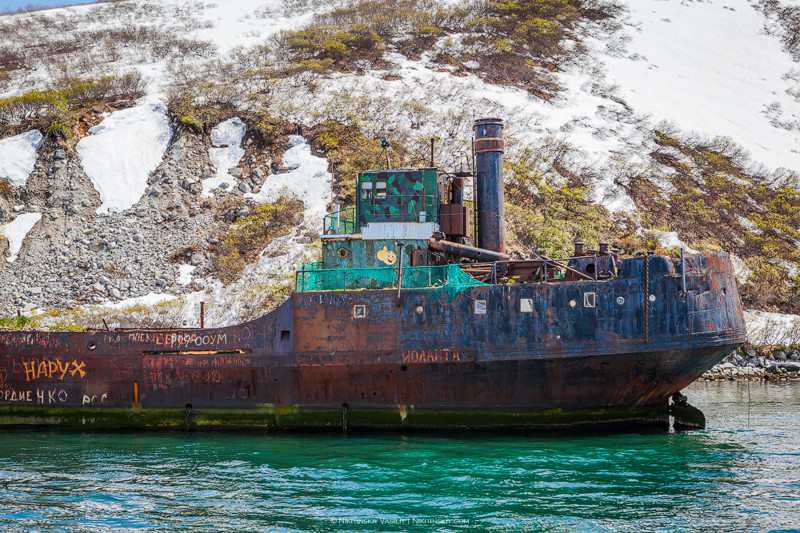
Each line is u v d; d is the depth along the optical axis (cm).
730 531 3684
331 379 5947
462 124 17575
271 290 12025
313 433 5975
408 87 19812
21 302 12219
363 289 6078
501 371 5706
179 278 12812
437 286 5962
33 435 6150
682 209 16062
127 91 19688
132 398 6256
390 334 5844
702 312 5644
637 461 5038
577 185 16212
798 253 15288
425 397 5844
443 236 6481
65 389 6334
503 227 6850
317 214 14188
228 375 6112
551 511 3994
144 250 13475
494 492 4334
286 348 6003
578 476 4659
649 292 5628
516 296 5697
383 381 5875
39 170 15812
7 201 14912
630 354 5591
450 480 4584
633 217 15362
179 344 6212
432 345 5775
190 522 3903
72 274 12925
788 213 16800
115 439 5944
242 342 6103
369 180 6744
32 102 18325
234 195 15150
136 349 6266
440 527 3766
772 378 10650
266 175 15700
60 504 4225
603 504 4109
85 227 14175
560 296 5678
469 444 5506
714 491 4338
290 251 13125
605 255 6056
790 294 13812
